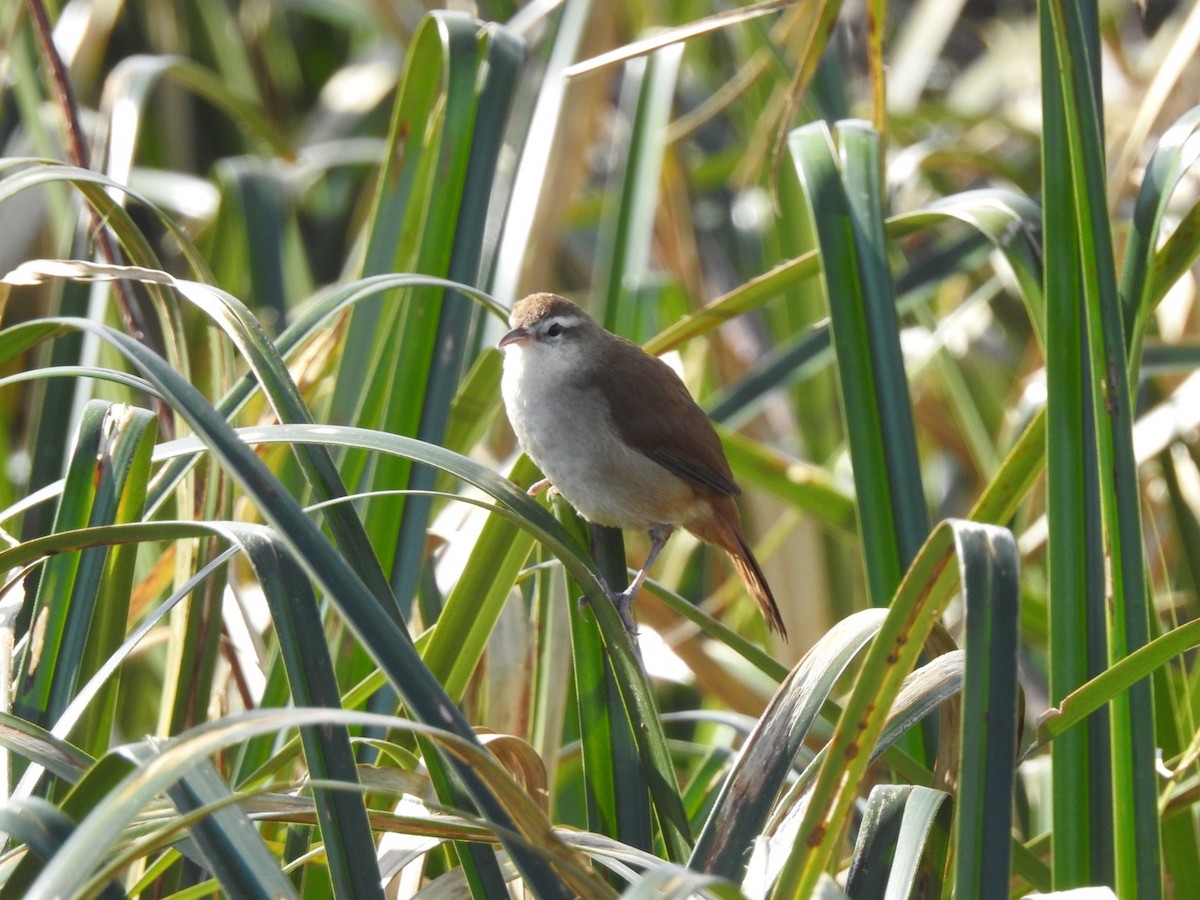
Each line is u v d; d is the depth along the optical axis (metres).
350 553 5.14
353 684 6.65
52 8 12.95
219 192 10.83
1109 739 5.53
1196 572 8.43
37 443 8.13
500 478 5.90
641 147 10.88
